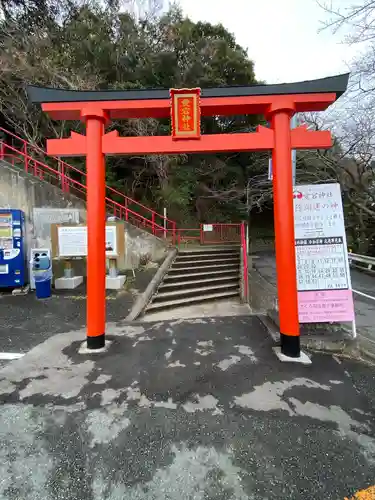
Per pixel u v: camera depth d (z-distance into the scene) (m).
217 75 15.55
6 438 1.93
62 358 3.09
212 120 16.19
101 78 12.18
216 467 1.69
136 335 3.76
